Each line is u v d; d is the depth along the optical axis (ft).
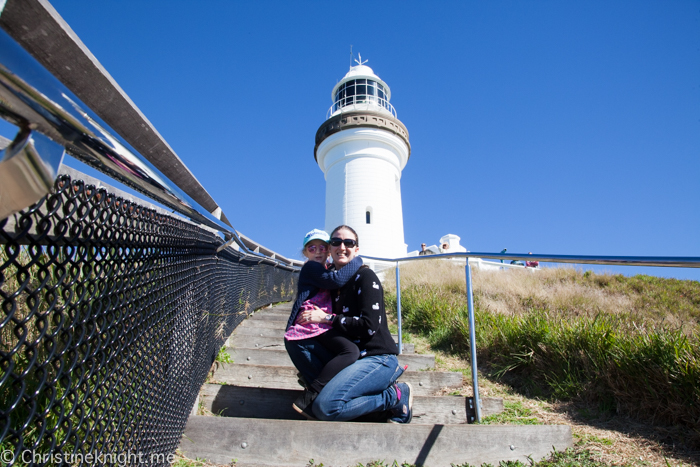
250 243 17.26
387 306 23.71
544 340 12.19
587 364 11.04
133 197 6.22
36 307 2.97
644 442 8.44
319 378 8.16
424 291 25.36
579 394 10.64
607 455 7.93
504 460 7.85
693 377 8.77
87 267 3.57
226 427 7.64
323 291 9.40
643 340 10.42
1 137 3.40
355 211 62.23
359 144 64.28
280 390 9.12
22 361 4.32
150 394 5.37
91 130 2.46
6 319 2.67
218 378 10.62
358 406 8.08
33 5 2.85
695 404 8.63
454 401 9.85
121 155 3.00
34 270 3.32
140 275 4.84
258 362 12.12
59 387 3.39
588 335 11.57
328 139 66.33
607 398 10.18
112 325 4.06
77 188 3.28
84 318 3.54
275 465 7.44
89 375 3.64
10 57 1.70
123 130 4.97
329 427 7.74
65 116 2.14
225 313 12.44
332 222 64.90
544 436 8.14
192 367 7.91
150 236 5.15
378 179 63.62
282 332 15.08
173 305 6.34
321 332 8.64
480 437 7.93
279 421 7.73
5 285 3.63
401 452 7.70
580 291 31.55
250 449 7.54
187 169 7.08
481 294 26.61
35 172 2.03
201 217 6.28
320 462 7.53
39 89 1.89
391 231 62.69
